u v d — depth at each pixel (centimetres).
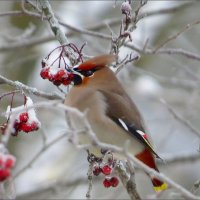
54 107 641
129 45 1039
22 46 1313
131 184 803
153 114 1502
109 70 868
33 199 1332
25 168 664
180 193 657
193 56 1059
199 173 1466
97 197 1369
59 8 1502
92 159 797
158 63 1552
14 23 1488
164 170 1459
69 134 648
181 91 1486
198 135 1098
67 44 830
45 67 808
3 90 1325
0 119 1252
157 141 1509
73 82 859
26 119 776
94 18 1504
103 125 848
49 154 1389
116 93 864
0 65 1463
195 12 1559
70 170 1356
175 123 1396
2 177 609
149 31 1509
